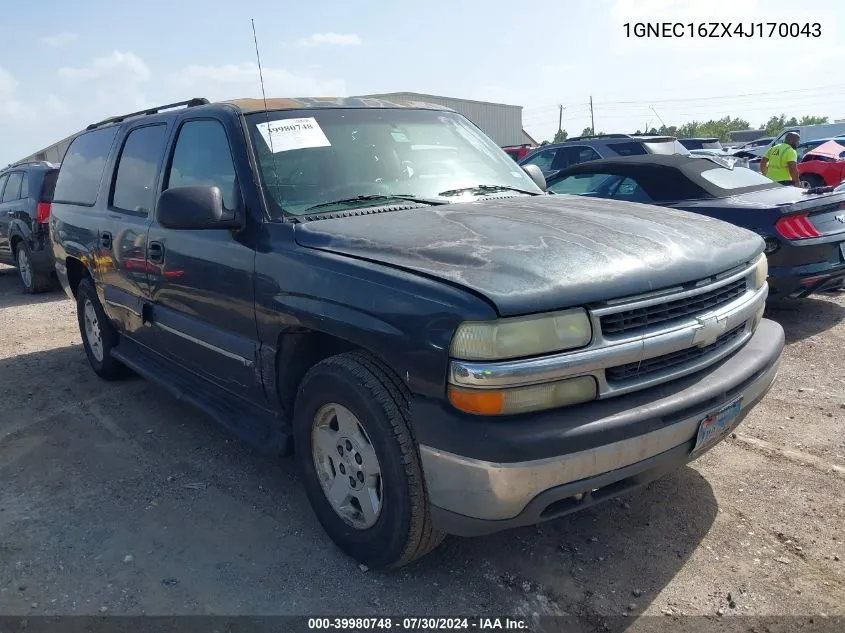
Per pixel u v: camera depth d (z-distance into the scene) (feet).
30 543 10.85
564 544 10.27
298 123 11.94
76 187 18.15
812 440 13.17
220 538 10.78
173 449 14.03
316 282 9.42
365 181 11.64
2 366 20.17
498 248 8.76
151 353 15.37
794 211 19.02
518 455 7.65
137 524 11.28
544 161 38.37
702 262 9.16
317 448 10.18
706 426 8.87
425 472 8.35
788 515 10.75
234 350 11.42
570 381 7.97
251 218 10.84
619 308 8.18
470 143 13.75
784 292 19.53
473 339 7.65
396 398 8.71
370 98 13.66
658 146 35.24
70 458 13.83
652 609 8.86
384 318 8.46
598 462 7.96
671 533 10.42
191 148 12.90
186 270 12.25
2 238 33.40
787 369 17.03
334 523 10.11
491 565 9.86
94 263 16.28
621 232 9.52
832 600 8.89
